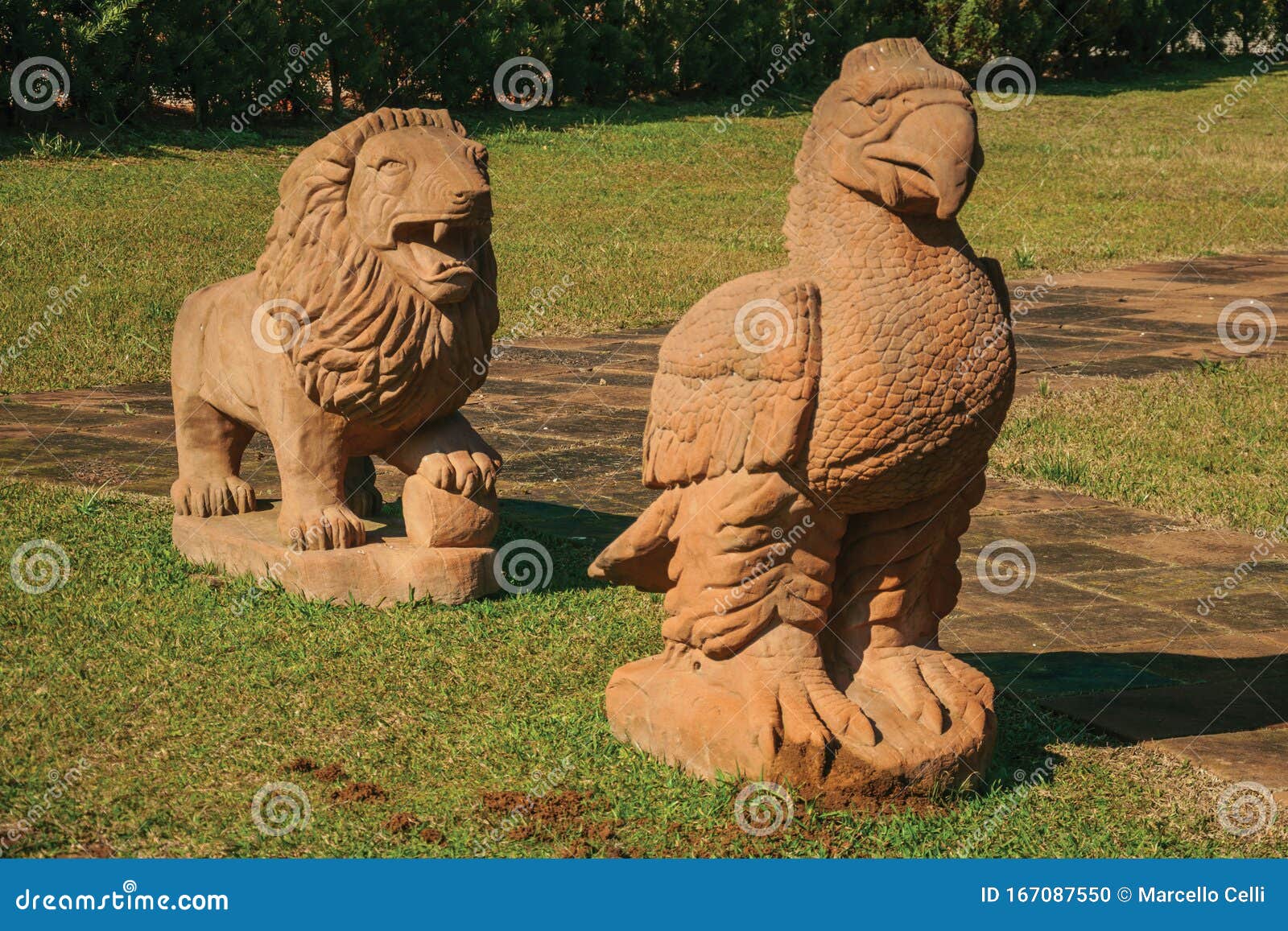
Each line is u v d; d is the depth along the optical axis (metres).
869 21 29.55
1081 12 32.94
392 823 4.29
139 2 19.25
